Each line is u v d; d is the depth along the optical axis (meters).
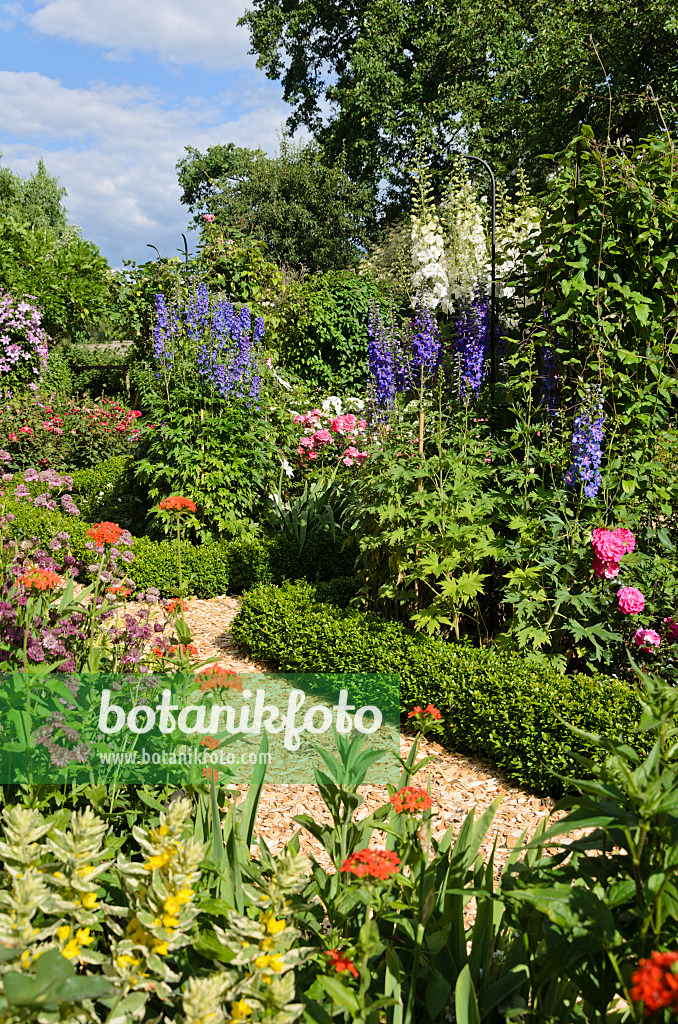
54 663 2.74
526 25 19.53
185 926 1.60
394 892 2.02
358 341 14.62
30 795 2.21
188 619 7.03
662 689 1.65
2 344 13.92
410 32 22.86
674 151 4.87
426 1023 1.74
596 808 1.59
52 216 41.06
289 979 1.51
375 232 28.92
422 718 2.20
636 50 15.43
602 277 4.80
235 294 9.89
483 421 5.69
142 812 2.47
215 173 33.34
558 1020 1.63
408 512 5.18
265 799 3.99
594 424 4.50
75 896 1.68
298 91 27.73
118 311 15.61
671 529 5.04
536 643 4.55
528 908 1.76
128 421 14.07
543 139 16.73
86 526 7.96
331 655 5.24
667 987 1.14
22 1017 1.29
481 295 5.73
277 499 9.05
